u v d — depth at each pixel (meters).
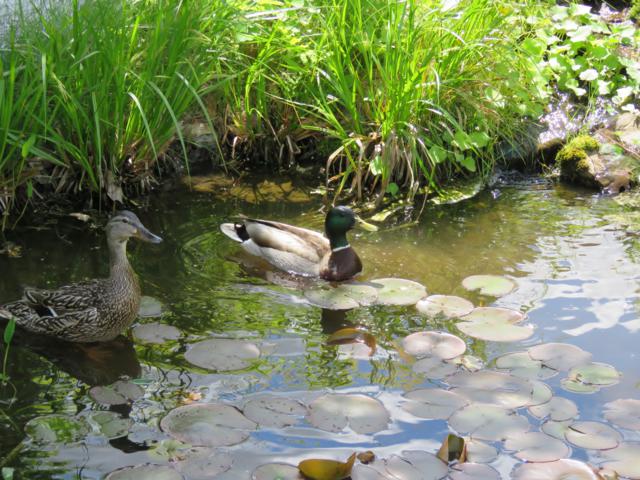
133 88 4.21
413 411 3.42
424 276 4.00
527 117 4.80
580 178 4.59
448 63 4.48
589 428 3.36
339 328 3.74
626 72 5.06
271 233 4.09
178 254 4.10
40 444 3.32
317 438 3.34
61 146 4.20
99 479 3.22
